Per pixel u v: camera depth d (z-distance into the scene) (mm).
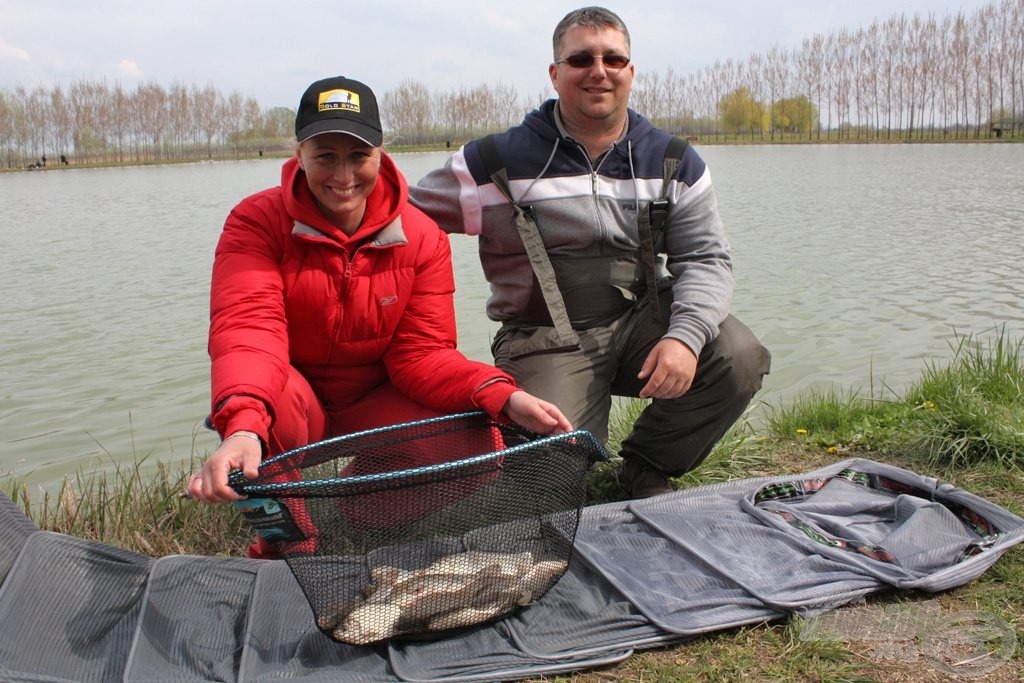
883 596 2723
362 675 2334
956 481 3611
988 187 23281
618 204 3410
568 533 2627
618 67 3240
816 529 3010
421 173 31172
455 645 2477
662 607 2596
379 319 2924
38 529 2574
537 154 3385
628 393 3721
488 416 2904
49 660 2281
